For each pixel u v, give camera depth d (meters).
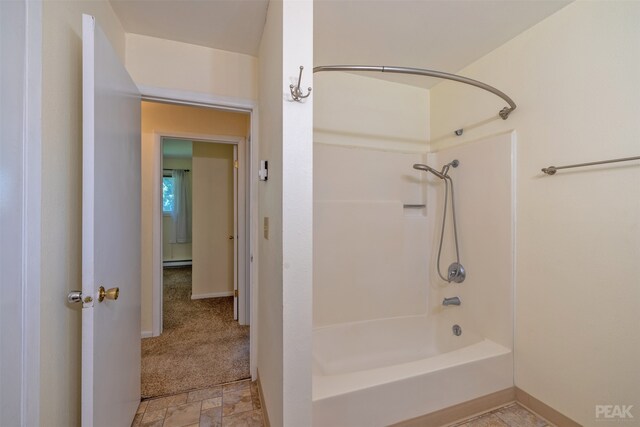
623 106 1.24
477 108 1.99
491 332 1.84
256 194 1.96
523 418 1.56
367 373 1.43
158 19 1.60
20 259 0.79
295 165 1.11
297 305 1.11
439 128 2.33
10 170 0.77
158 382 1.90
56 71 0.97
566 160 1.45
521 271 1.68
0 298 0.75
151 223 2.62
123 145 1.34
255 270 1.96
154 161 2.66
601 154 1.31
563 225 1.47
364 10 1.49
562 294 1.47
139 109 1.63
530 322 1.62
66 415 1.03
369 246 2.21
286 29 1.10
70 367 1.05
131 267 1.46
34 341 0.82
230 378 1.96
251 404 1.70
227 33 1.73
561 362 1.47
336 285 2.11
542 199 1.56
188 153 5.64
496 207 1.82
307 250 1.12
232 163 3.86
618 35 1.25
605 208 1.30
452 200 2.16
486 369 1.62
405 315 2.32
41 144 0.87
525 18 1.55
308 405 1.13
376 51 1.89
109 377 1.16
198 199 3.75
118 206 1.26
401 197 2.34
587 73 1.36
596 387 1.33
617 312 1.26
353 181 2.18
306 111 1.12
